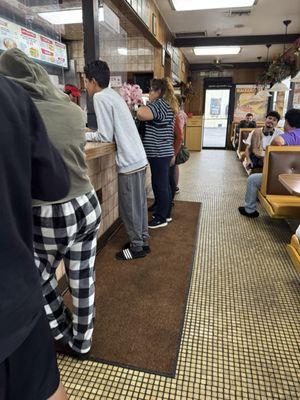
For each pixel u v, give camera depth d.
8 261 0.57
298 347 1.56
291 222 3.27
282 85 6.09
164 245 2.72
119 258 2.46
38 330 0.72
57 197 0.74
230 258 2.50
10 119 0.56
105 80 2.08
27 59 0.91
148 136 2.72
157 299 1.94
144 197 2.41
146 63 5.23
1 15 1.98
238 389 1.33
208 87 10.30
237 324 1.73
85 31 2.63
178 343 1.58
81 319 1.36
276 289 2.07
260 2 4.68
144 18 3.97
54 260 1.20
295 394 1.31
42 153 0.66
